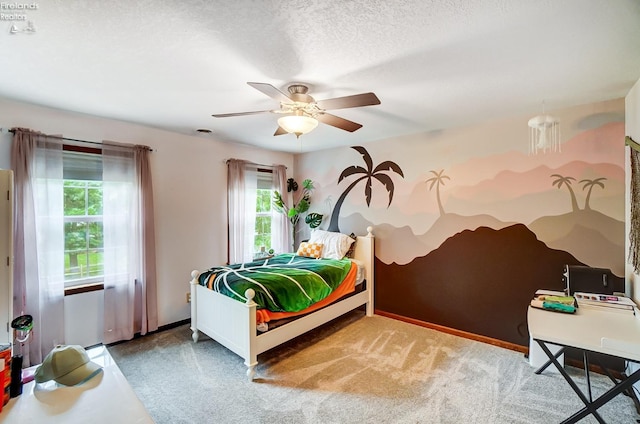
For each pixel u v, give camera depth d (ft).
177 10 4.42
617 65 6.24
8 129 8.29
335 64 6.15
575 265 8.91
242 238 13.75
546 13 4.50
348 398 7.34
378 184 13.39
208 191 12.92
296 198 16.75
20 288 8.14
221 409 6.96
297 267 10.94
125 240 10.32
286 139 13.23
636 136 7.20
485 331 10.63
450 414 6.76
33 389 4.93
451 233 11.37
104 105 8.71
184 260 12.12
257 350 8.21
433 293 11.84
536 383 7.95
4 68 6.33
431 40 5.27
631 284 7.75
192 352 9.68
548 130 9.35
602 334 5.49
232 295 8.70
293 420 6.60
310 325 9.87
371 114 9.64
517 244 9.96
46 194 8.72
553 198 9.30
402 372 8.50
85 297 9.73
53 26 4.82
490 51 5.65
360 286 12.74
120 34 5.07
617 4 4.27
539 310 6.87
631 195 7.33
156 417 6.70
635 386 7.02
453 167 11.28
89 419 4.27
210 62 6.07
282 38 5.19
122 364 8.93
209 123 10.57
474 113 9.55
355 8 4.37
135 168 10.50
